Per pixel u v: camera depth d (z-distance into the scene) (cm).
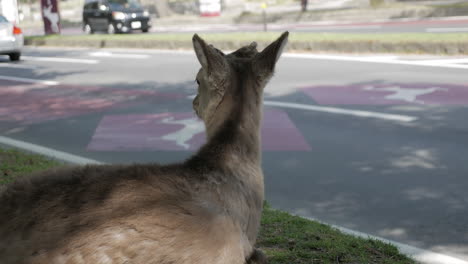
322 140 902
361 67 1578
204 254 245
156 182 254
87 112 1171
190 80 1527
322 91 1290
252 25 3519
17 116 1148
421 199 645
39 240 234
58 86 1518
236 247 255
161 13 4341
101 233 235
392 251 489
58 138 957
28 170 708
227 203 266
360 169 756
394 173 735
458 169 742
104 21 3294
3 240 237
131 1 3341
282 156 823
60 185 249
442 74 1409
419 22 2789
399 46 1794
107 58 2100
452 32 2177
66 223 236
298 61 1748
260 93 296
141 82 1527
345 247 489
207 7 4212
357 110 1095
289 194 672
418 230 563
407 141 877
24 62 2116
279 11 4266
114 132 994
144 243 237
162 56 2073
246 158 283
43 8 3322
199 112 305
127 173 257
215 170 271
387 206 627
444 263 481
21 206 242
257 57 293
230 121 283
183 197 252
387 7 3409
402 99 1166
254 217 283
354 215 605
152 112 1155
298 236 512
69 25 4722
